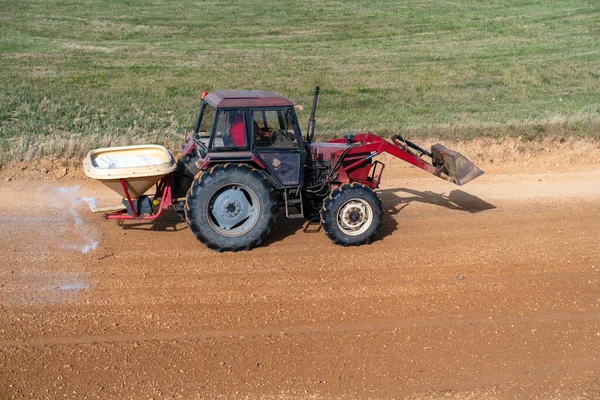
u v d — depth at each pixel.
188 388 5.45
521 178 12.08
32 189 10.38
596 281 7.57
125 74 23.56
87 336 6.12
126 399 5.29
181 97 19.48
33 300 6.73
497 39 33.47
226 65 26.38
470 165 8.89
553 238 8.96
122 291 7.01
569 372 5.85
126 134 13.92
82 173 11.25
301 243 8.49
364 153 8.76
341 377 5.67
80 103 17.59
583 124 14.84
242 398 5.37
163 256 7.95
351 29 36.47
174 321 6.45
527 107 19.08
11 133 13.72
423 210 10.12
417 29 36.47
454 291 7.25
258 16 39.97
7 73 22.28
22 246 8.08
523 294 7.22
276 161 8.02
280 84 22.62
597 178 12.09
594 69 26.12
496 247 8.59
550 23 37.16
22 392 5.32
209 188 7.73
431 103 19.97
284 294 7.07
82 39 31.45
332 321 6.54
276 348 6.04
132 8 41.06
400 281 7.48
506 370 5.85
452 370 5.82
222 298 6.94
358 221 8.31
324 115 17.55
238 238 7.99
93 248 8.11
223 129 7.79
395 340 6.24
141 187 7.85
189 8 41.81
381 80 23.91
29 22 34.75
